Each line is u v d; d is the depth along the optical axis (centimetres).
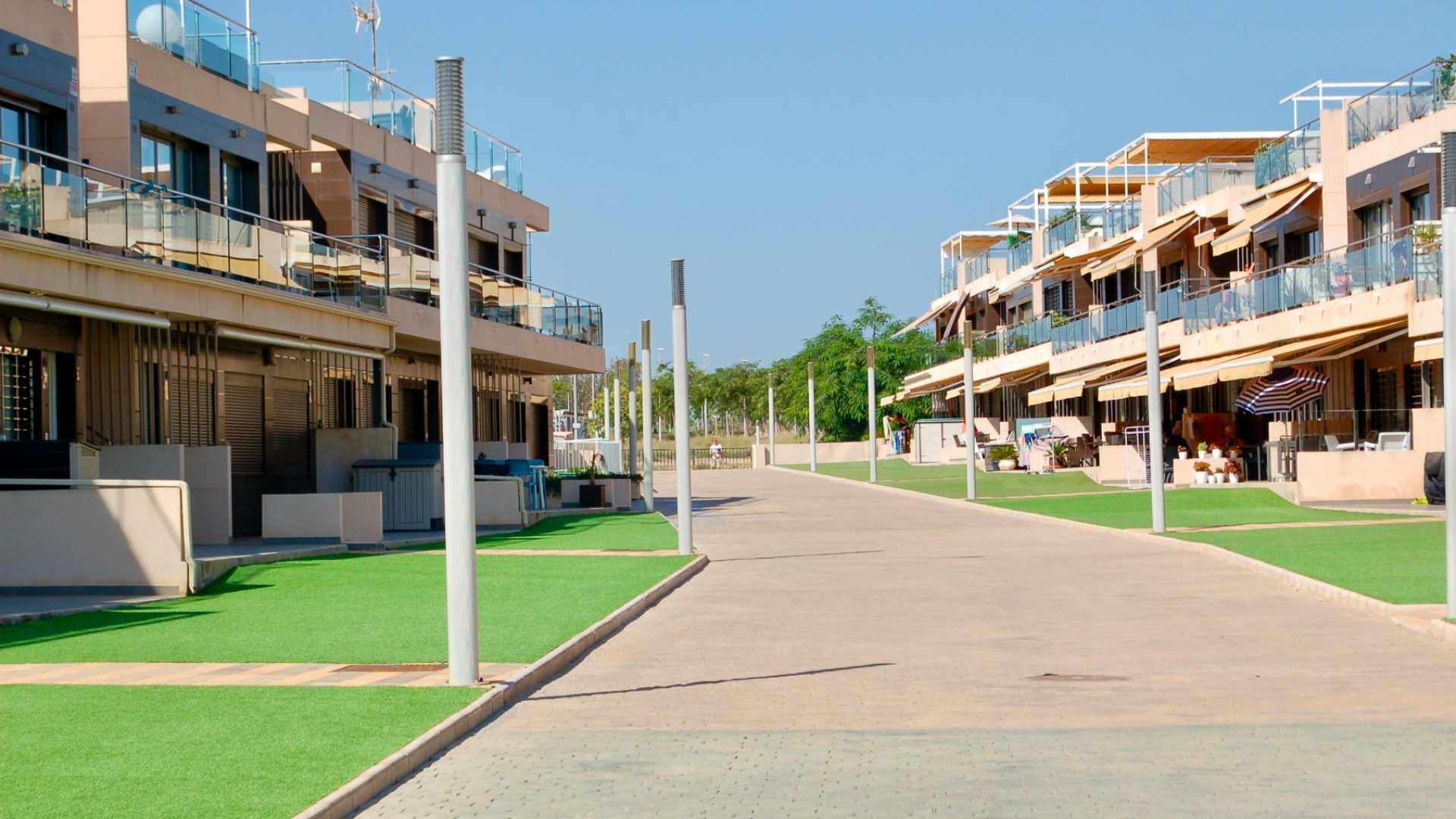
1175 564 1998
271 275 2297
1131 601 1577
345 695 941
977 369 6119
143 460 1983
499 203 4034
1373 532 2238
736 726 891
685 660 1188
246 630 1283
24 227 1680
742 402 12419
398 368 3294
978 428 6644
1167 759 777
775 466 7369
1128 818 654
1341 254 3158
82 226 1797
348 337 2559
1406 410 3134
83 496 1597
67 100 2053
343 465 2672
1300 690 990
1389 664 1091
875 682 1060
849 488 5041
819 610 1557
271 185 3114
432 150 3609
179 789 683
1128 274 5003
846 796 705
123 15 2348
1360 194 3241
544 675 1084
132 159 2364
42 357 1983
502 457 3712
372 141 3244
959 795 702
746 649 1252
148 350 2166
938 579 1900
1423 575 1631
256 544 2159
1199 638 1272
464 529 995
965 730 870
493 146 4072
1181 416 4316
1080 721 893
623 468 5866
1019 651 1216
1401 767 748
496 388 4012
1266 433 3941
